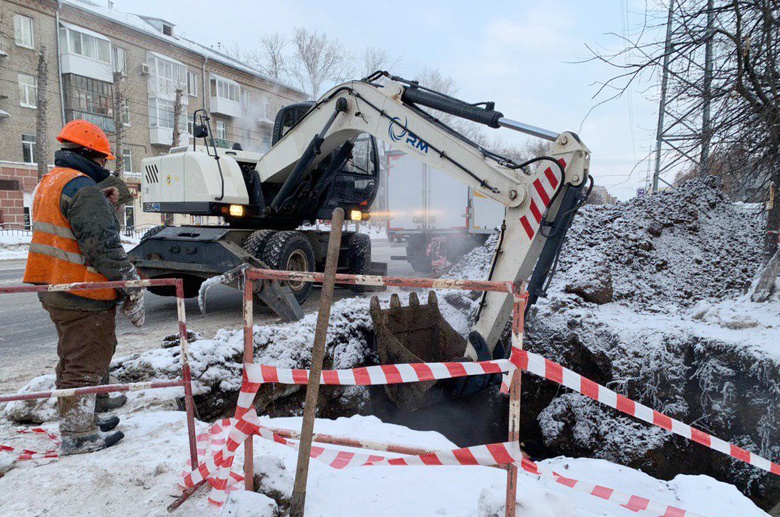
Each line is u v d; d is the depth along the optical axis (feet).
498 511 6.39
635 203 31.35
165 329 20.61
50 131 85.92
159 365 13.14
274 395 15.12
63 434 9.00
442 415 20.16
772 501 14.69
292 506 6.56
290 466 8.52
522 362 6.25
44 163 75.56
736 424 15.93
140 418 10.92
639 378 17.78
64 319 8.74
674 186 31.09
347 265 29.58
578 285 22.54
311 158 21.72
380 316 18.02
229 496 6.58
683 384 17.22
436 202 46.09
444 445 9.55
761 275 20.26
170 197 24.00
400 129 18.06
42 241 8.77
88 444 9.08
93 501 7.51
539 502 6.61
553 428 18.70
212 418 13.47
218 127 119.34
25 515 7.15
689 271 25.80
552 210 14.84
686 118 21.91
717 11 19.48
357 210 29.09
